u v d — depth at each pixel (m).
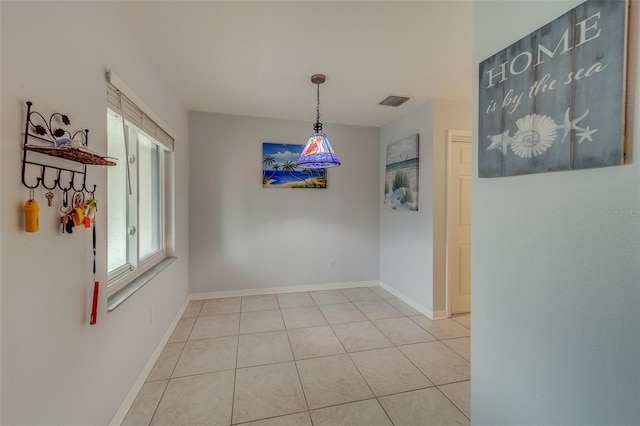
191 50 1.97
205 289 3.43
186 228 3.21
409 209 3.26
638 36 0.71
